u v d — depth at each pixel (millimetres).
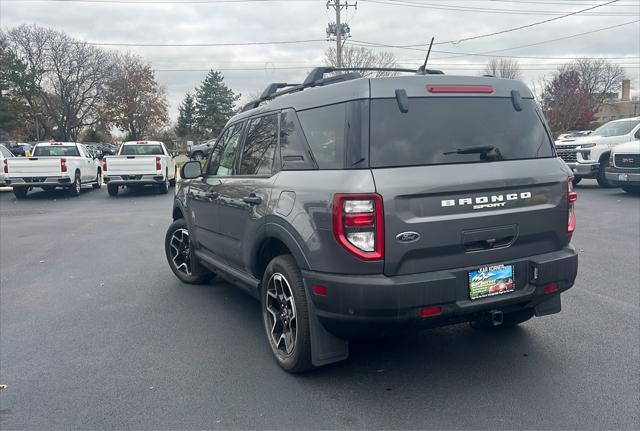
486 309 3676
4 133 67562
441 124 3688
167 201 17031
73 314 5707
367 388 3877
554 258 3900
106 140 84688
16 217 13773
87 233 11023
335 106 3740
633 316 5160
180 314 5656
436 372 4094
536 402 3598
